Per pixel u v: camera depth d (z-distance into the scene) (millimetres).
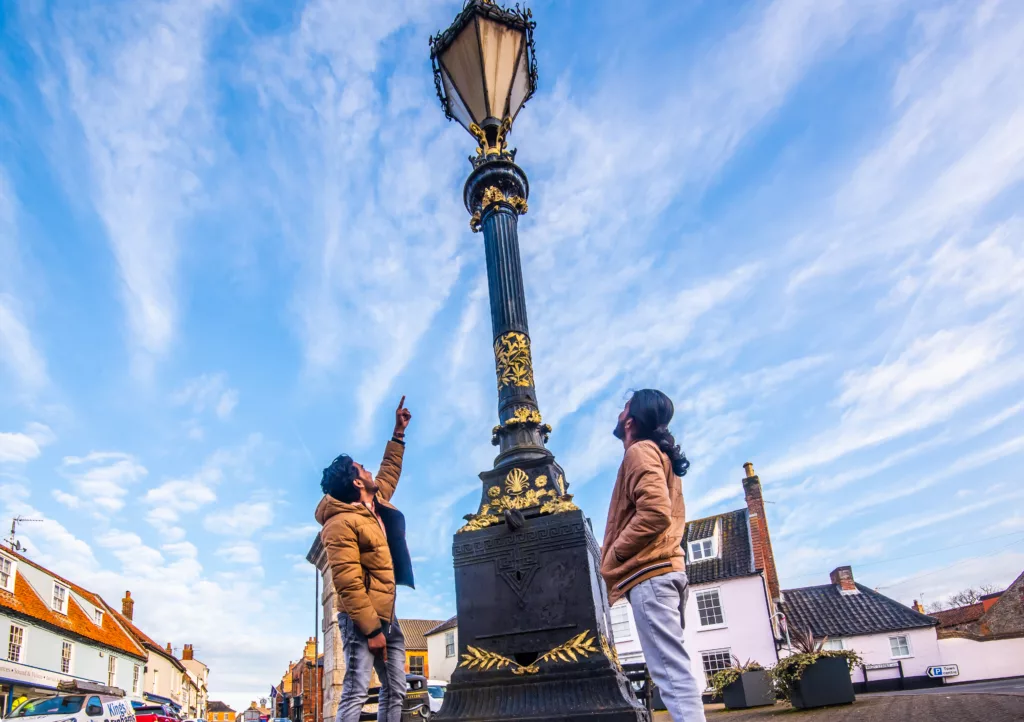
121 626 33094
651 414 2871
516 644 4211
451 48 6352
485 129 6199
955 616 38594
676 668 2445
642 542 2586
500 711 3951
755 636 24250
